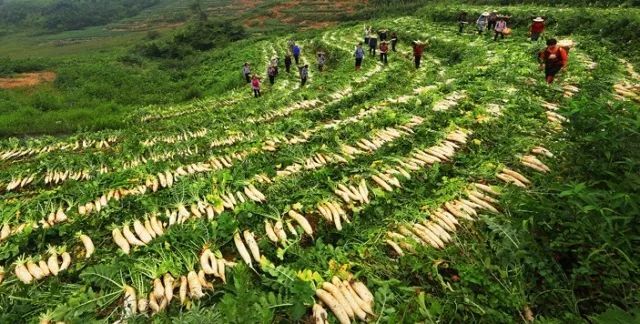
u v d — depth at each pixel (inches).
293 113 545.3
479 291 166.4
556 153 251.1
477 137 306.8
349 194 246.2
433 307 151.7
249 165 313.3
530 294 163.9
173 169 344.5
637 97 367.2
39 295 183.3
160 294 180.2
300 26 2050.9
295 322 163.8
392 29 1233.4
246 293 157.9
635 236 166.1
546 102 361.4
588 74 427.2
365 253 196.1
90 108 815.7
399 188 256.1
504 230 188.7
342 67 930.7
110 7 3981.3
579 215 182.1
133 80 1115.9
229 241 217.5
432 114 363.6
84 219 249.0
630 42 573.3
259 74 1026.1
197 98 932.6
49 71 1264.8
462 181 244.2
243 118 578.2
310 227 221.8
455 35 973.2
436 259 185.6
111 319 172.7
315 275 177.8
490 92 389.1
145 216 247.3
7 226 252.7
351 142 335.3
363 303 165.9
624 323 127.6
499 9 1034.7
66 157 416.8
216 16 3026.6
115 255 215.9
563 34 712.4
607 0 879.1
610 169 211.8
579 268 161.0
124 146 470.3
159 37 2176.4
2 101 841.5
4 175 387.9
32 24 3353.8
